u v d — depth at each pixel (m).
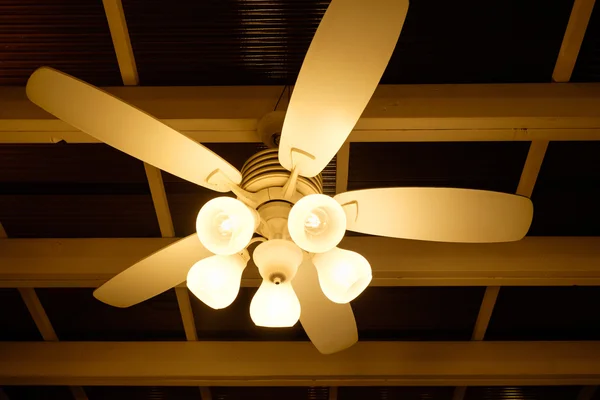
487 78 2.33
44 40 2.25
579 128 2.21
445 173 2.64
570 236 2.80
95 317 3.29
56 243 2.79
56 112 1.41
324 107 1.42
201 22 2.21
